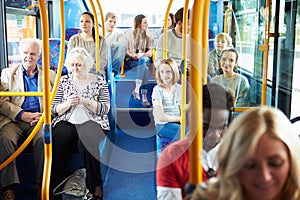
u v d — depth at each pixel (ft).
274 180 3.11
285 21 10.62
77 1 19.29
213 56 12.73
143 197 9.87
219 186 3.35
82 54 10.18
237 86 11.66
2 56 12.20
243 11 15.47
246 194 3.22
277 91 11.02
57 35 18.86
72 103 9.78
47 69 7.14
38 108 10.54
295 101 10.35
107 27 18.31
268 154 3.07
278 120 3.20
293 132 3.21
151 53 13.78
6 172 9.20
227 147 3.23
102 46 11.76
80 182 9.59
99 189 9.40
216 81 11.66
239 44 15.70
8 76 10.56
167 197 4.95
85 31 12.84
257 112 3.28
